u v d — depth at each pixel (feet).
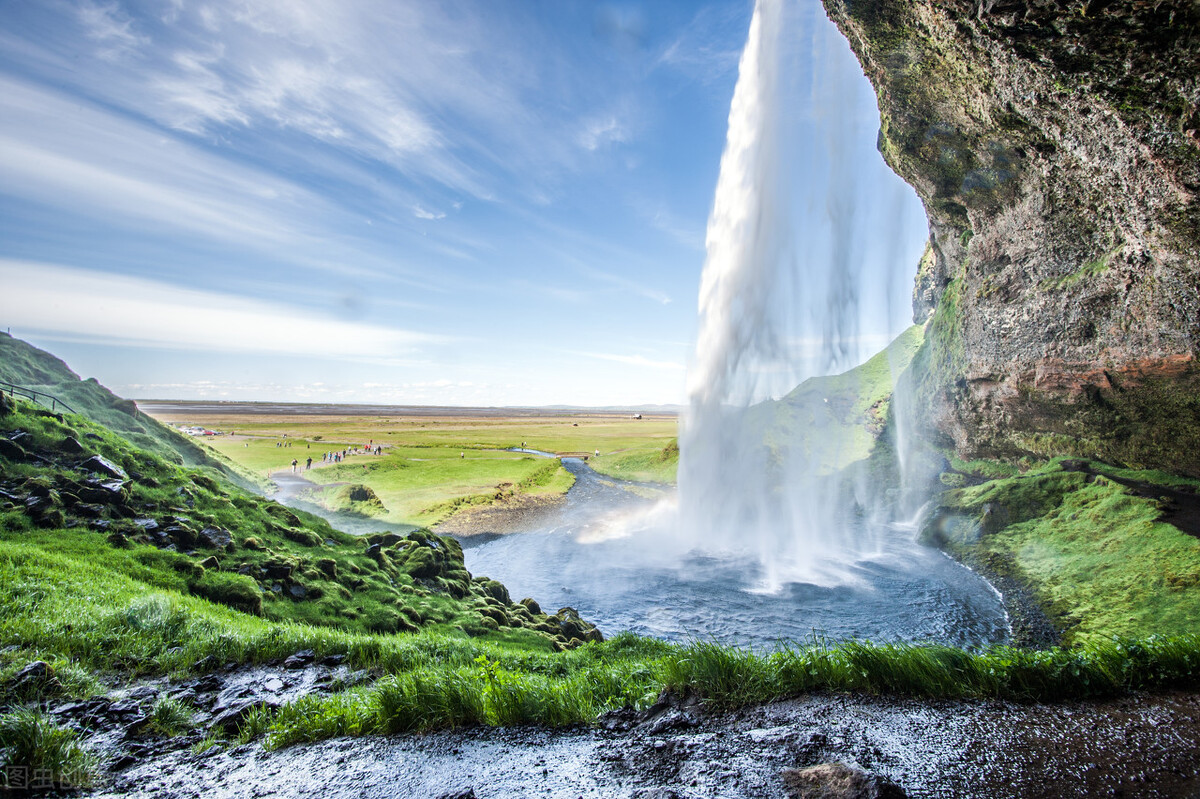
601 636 70.28
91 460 60.59
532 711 21.99
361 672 33.01
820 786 14.29
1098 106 51.49
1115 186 62.03
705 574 101.14
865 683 22.27
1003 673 22.36
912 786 15.16
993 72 61.46
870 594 85.87
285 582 53.21
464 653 39.52
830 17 80.89
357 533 127.24
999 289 105.81
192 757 20.21
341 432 405.18
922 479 135.64
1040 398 99.35
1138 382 79.87
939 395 135.13
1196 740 17.88
